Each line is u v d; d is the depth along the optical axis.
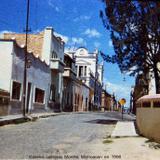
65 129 19.80
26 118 24.97
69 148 12.70
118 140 15.24
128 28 23.33
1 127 19.25
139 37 23.02
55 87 41.72
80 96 61.94
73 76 49.81
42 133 17.19
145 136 16.31
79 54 79.06
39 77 34.19
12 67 26.08
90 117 34.94
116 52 23.91
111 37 23.81
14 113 27.02
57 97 42.94
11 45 25.86
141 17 22.66
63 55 46.00
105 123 26.06
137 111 19.53
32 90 31.91
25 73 27.05
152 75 26.88
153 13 21.75
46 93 37.41
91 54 79.50
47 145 13.17
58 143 13.87
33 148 12.27
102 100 102.12
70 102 52.06
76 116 34.91
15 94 27.41
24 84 26.84
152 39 23.00
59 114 36.94
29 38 38.12
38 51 37.88
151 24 22.28
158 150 12.52
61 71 40.94
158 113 14.63
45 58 37.69
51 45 38.38
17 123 22.52
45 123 23.58
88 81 72.19
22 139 14.49
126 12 22.97
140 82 31.11
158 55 23.09
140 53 23.53
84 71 72.25
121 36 23.50
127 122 26.75
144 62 23.80
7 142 13.39
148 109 15.99
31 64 31.02
